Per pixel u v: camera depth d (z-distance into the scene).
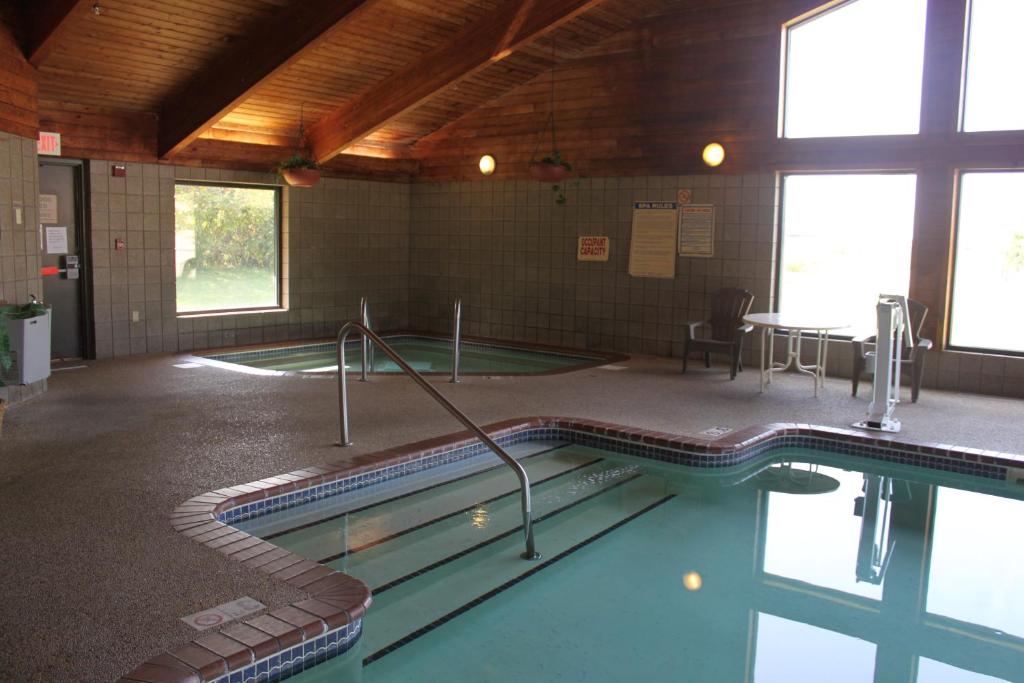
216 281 8.83
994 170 6.70
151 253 8.05
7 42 5.67
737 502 4.57
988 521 4.30
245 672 2.46
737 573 3.63
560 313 9.27
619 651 2.93
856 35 7.22
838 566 3.72
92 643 2.48
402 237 10.48
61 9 5.51
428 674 2.75
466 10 7.18
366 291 10.15
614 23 8.23
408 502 4.43
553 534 4.05
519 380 7.12
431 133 10.04
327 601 2.78
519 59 8.49
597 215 8.85
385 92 8.16
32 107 6.04
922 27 6.93
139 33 6.37
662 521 4.26
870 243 7.43
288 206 9.19
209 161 8.34
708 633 3.08
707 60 7.93
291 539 3.85
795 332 7.73
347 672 2.74
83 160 7.48
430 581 3.48
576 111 8.84
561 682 2.72
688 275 8.30
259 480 4.14
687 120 8.12
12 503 3.73
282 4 6.35
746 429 5.45
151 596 2.80
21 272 5.86
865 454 5.30
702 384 7.06
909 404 6.37
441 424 5.43
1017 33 6.52
